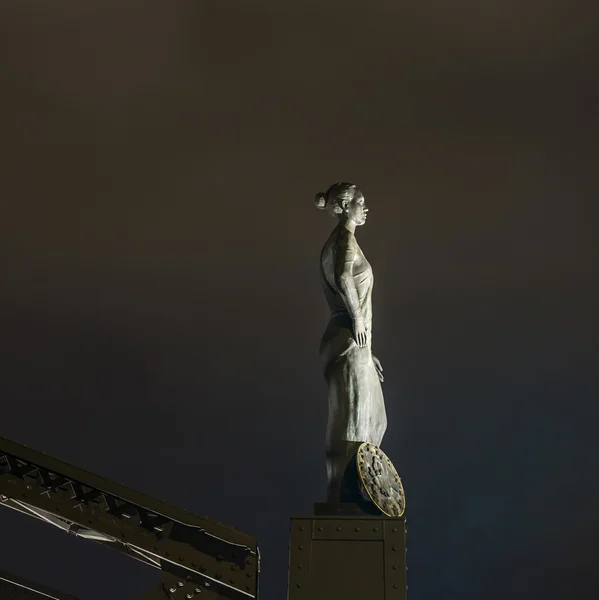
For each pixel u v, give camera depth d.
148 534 9.50
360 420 11.25
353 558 9.52
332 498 10.91
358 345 11.53
